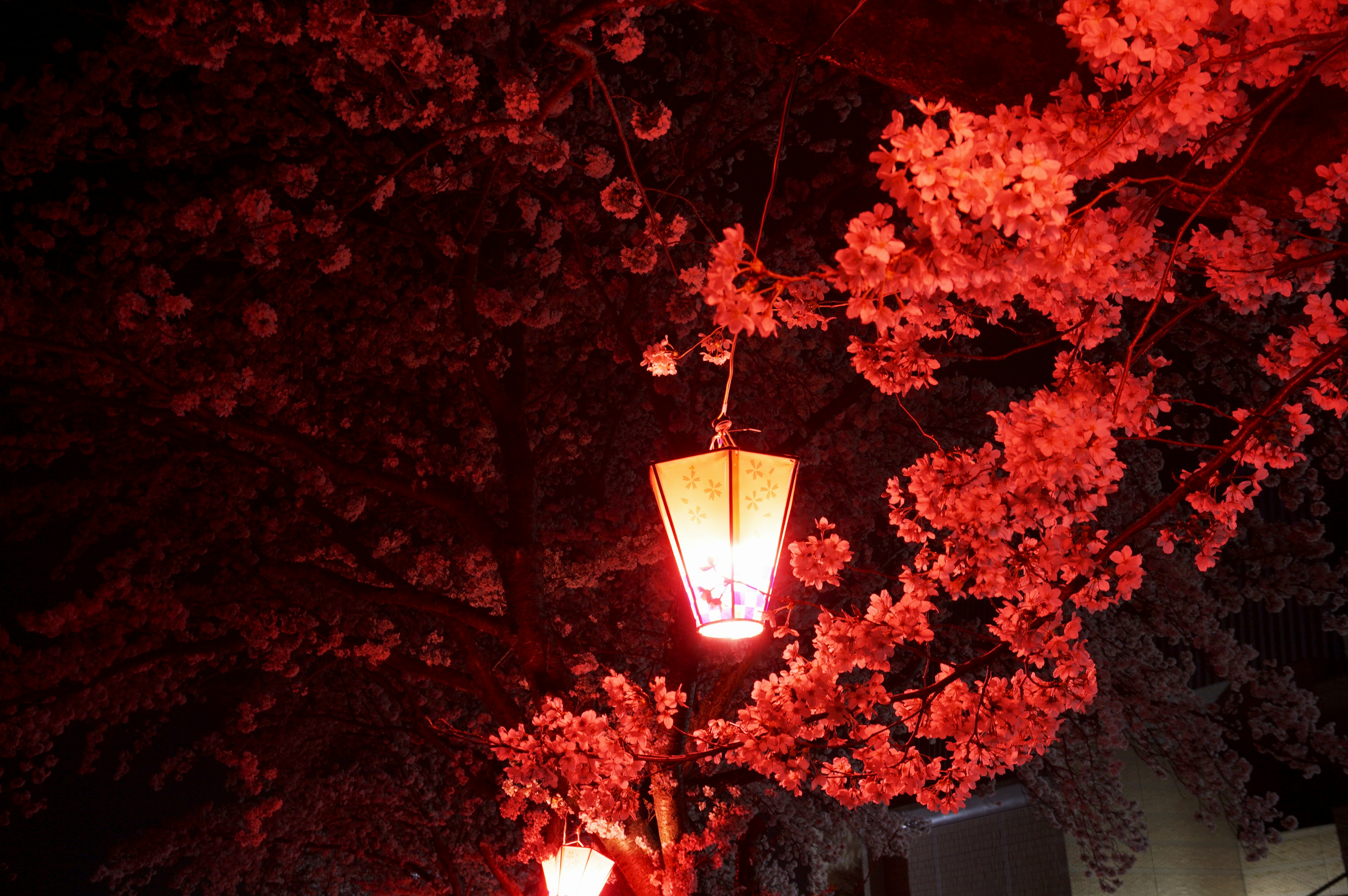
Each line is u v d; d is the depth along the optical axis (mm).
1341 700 12273
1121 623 11508
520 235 11266
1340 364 2896
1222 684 13562
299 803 14242
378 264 11055
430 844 14031
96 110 9414
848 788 3295
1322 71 2213
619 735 3670
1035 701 3080
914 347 3121
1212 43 2207
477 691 8773
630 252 7516
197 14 5852
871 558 11391
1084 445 2648
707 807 9828
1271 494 13039
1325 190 2547
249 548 11891
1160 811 14031
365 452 11227
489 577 11844
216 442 9281
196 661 11938
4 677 10219
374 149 10125
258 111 9977
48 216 9930
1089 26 1894
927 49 2598
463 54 9781
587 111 11250
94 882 15711
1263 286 2965
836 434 10953
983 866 17156
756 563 2988
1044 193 1706
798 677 3160
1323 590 10945
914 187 1760
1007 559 2994
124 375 10086
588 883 6438
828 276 1929
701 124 10789
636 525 11922
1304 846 12250
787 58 10281
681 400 10711
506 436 8609
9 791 12727
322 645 9500
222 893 15719
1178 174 2648
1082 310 3111
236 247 10195
